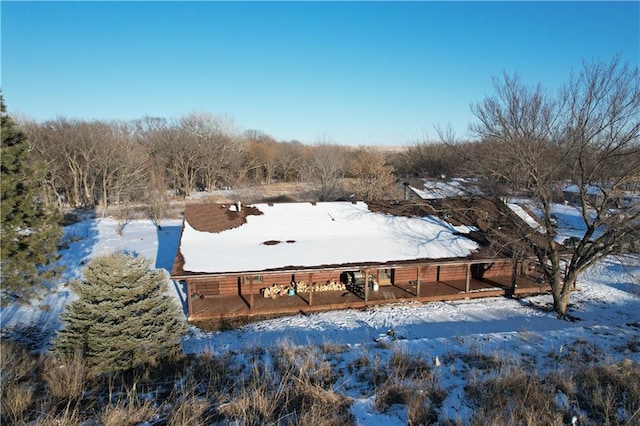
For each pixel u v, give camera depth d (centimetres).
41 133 4431
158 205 3475
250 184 6272
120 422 653
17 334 1445
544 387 788
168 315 1099
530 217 2122
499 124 1580
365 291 1755
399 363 953
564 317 1631
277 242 1845
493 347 1138
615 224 1439
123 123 5853
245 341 1379
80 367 912
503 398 749
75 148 4444
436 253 1822
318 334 1455
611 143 1353
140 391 831
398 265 1705
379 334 1443
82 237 2939
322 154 4928
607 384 816
